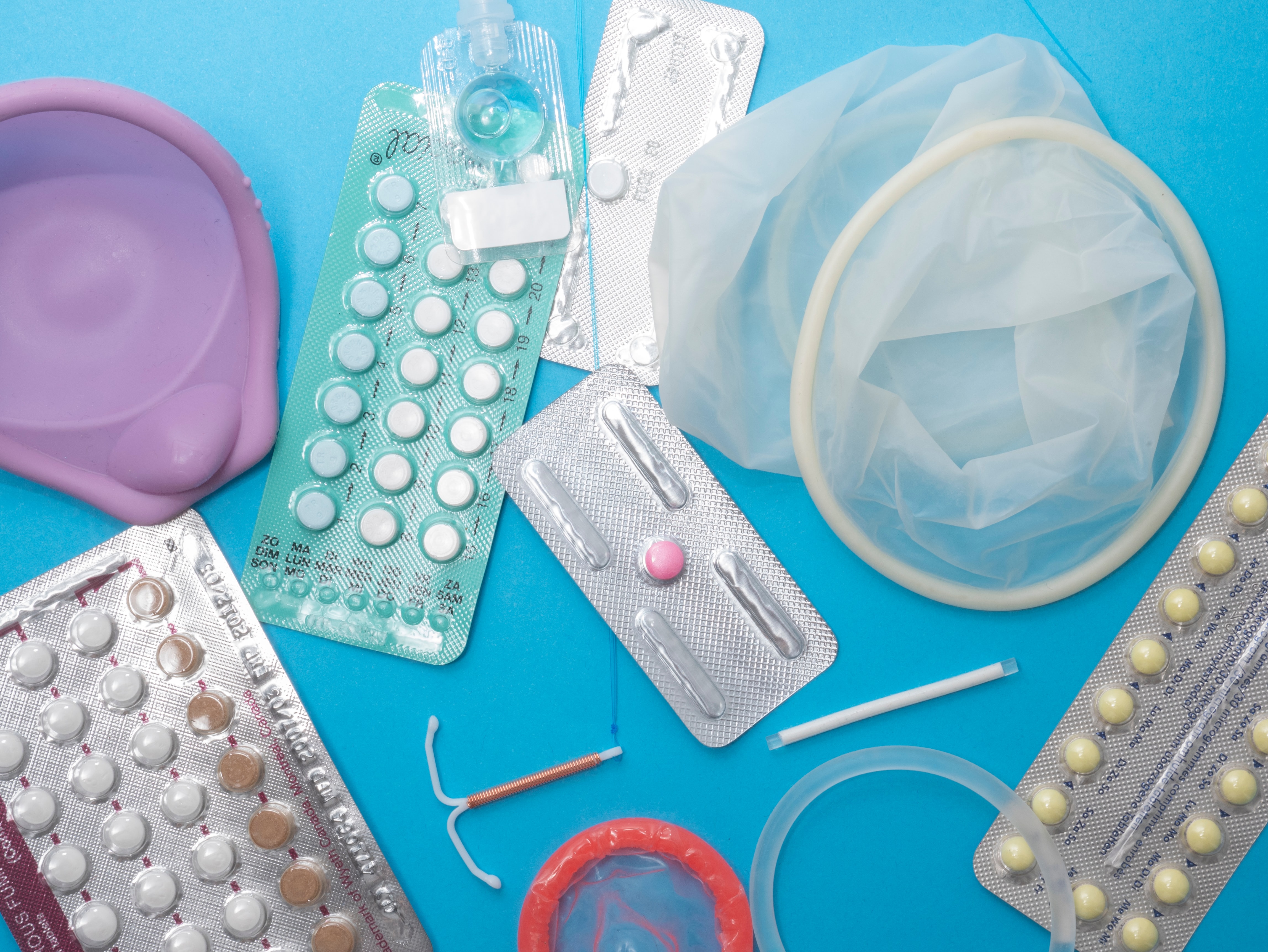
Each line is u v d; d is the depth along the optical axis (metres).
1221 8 0.98
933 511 0.94
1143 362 0.92
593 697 1.00
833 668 0.99
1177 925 0.97
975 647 0.99
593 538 0.97
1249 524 0.97
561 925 0.96
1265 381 0.97
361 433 0.98
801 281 0.96
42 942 0.96
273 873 0.98
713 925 0.97
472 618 0.99
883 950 0.99
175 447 0.91
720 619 0.98
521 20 0.99
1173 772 0.97
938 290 0.93
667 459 0.98
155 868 0.97
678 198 0.91
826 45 0.99
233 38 0.99
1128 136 0.99
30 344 0.93
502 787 0.98
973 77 0.92
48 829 0.96
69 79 0.79
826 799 1.00
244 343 0.95
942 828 0.99
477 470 0.99
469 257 0.97
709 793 0.99
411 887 0.99
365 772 0.99
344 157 0.99
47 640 0.96
